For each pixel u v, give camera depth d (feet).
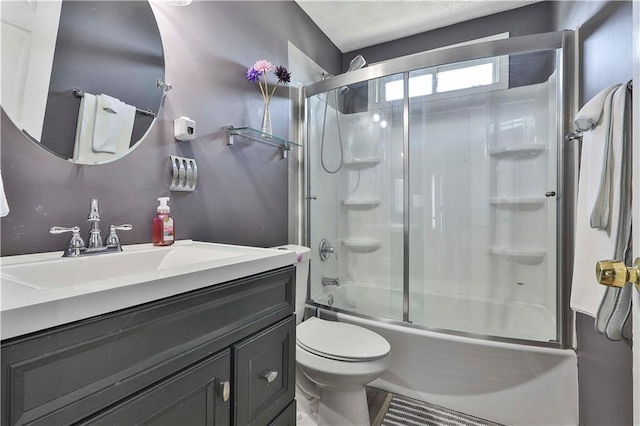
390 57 7.95
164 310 1.85
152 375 1.79
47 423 1.37
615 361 3.16
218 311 2.22
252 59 5.20
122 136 3.31
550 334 4.99
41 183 2.71
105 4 3.20
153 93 3.62
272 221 5.78
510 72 5.74
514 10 6.68
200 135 4.23
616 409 3.13
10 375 1.27
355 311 6.23
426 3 6.45
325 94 6.71
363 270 7.72
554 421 4.50
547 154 6.13
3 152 2.49
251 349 2.48
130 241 3.38
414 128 7.24
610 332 2.41
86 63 3.03
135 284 1.71
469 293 6.97
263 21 5.48
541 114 6.27
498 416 4.81
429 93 6.68
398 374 5.49
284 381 2.89
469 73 5.96
